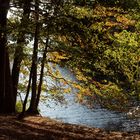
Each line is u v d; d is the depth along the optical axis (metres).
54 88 24.25
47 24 14.49
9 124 14.94
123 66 19.36
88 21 16.55
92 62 16.97
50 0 15.34
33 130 14.81
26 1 15.81
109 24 18.23
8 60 19.42
